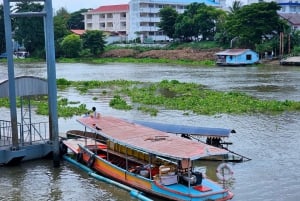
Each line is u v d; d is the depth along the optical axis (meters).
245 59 91.00
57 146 24.39
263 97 47.75
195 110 39.41
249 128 32.56
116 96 48.12
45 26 24.11
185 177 19.27
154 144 20.48
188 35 118.56
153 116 37.50
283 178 22.27
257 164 24.38
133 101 45.44
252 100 43.75
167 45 120.38
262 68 84.19
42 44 127.56
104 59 115.38
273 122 34.56
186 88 54.31
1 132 27.86
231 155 25.52
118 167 21.78
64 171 23.88
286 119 35.66
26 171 23.77
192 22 115.06
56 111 24.41
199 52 107.38
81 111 39.34
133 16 138.75
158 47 119.50
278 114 37.81
